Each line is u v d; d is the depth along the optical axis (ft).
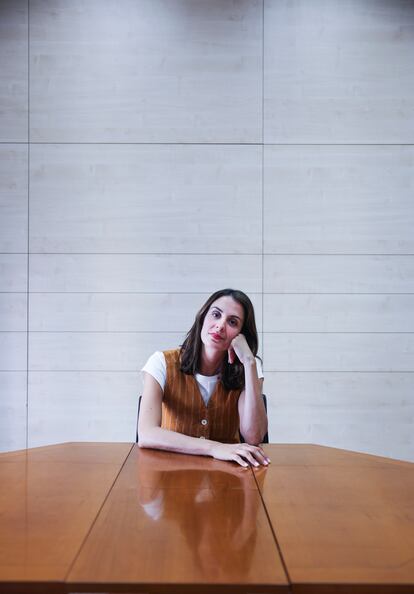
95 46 14.49
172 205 14.48
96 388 14.35
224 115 14.51
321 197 14.48
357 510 5.30
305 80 14.53
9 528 4.72
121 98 14.49
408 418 14.40
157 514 5.10
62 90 14.48
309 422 14.38
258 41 14.53
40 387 14.34
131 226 14.44
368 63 14.53
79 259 14.42
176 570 3.90
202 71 14.51
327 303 14.43
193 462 7.29
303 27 14.55
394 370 14.43
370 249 14.47
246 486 6.13
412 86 14.53
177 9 14.55
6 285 14.35
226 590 3.70
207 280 14.44
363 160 14.52
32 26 14.47
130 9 14.53
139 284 14.44
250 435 8.75
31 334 14.35
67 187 14.44
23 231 14.38
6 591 3.72
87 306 14.38
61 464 7.13
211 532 4.64
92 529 4.69
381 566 4.02
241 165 14.51
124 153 14.48
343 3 14.55
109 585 3.71
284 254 14.48
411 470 6.93
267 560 4.09
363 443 14.39
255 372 8.84
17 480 6.33
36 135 14.44
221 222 14.48
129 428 14.33
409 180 14.52
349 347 14.43
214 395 9.14
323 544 4.41
